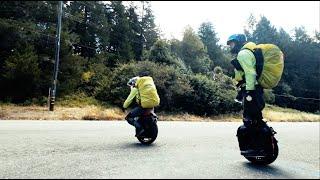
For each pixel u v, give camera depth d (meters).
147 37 56.44
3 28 31.17
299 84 37.72
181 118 23.88
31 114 19.95
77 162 5.56
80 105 29.53
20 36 32.19
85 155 6.23
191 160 5.89
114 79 30.33
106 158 5.95
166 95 26.66
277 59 5.48
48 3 37.78
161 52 34.72
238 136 5.77
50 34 33.69
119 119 20.09
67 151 6.63
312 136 11.72
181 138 9.34
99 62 41.84
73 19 40.44
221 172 4.94
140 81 8.17
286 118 29.34
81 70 35.69
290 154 7.24
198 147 7.67
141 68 28.64
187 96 27.48
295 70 27.48
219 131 12.06
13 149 6.79
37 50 33.62
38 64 30.88
